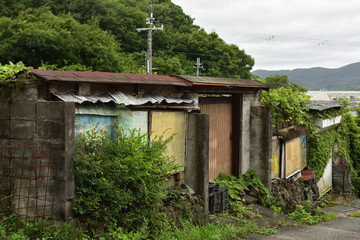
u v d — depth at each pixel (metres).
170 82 8.36
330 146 18.02
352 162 21.28
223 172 11.23
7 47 22.22
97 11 41.69
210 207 9.12
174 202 7.84
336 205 16.14
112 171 6.21
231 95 11.69
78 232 5.76
